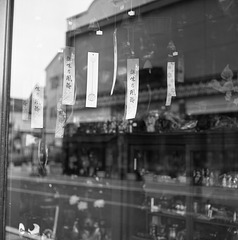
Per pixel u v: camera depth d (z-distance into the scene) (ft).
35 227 5.71
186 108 9.30
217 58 8.68
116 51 5.73
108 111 7.94
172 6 6.30
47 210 9.49
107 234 10.50
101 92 6.14
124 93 6.19
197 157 9.56
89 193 11.47
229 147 8.74
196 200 8.64
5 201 3.65
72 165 12.03
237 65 8.29
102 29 5.54
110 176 11.44
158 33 6.53
